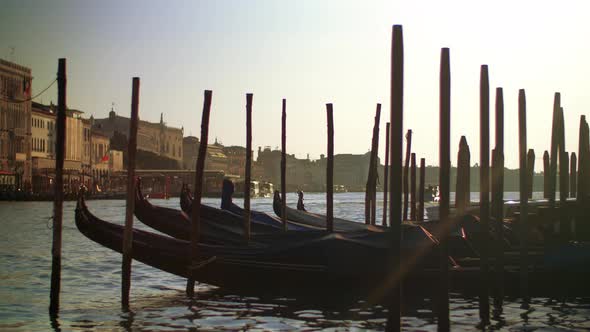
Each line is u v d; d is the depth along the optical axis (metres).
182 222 22.16
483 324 15.56
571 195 23.62
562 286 17.95
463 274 17.83
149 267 24.80
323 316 16.33
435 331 14.93
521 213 17.05
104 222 18.30
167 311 16.83
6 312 16.69
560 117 18.30
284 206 24.09
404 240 18.11
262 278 18.31
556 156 18.42
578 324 15.62
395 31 12.31
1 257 28.58
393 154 12.31
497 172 16.02
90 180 123.50
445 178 13.34
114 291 19.86
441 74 13.38
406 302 17.78
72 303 17.88
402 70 12.33
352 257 17.97
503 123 15.95
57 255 15.83
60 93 15.12
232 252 18.30
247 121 20.69
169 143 179.75
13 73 98.25
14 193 95.81
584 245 18.34
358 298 18.16
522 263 17.33
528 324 15.57
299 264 18.16
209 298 18.48
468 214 19.09
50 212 70.12
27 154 102.00
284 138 24.27
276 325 15.47
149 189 142.75
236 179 180.62
